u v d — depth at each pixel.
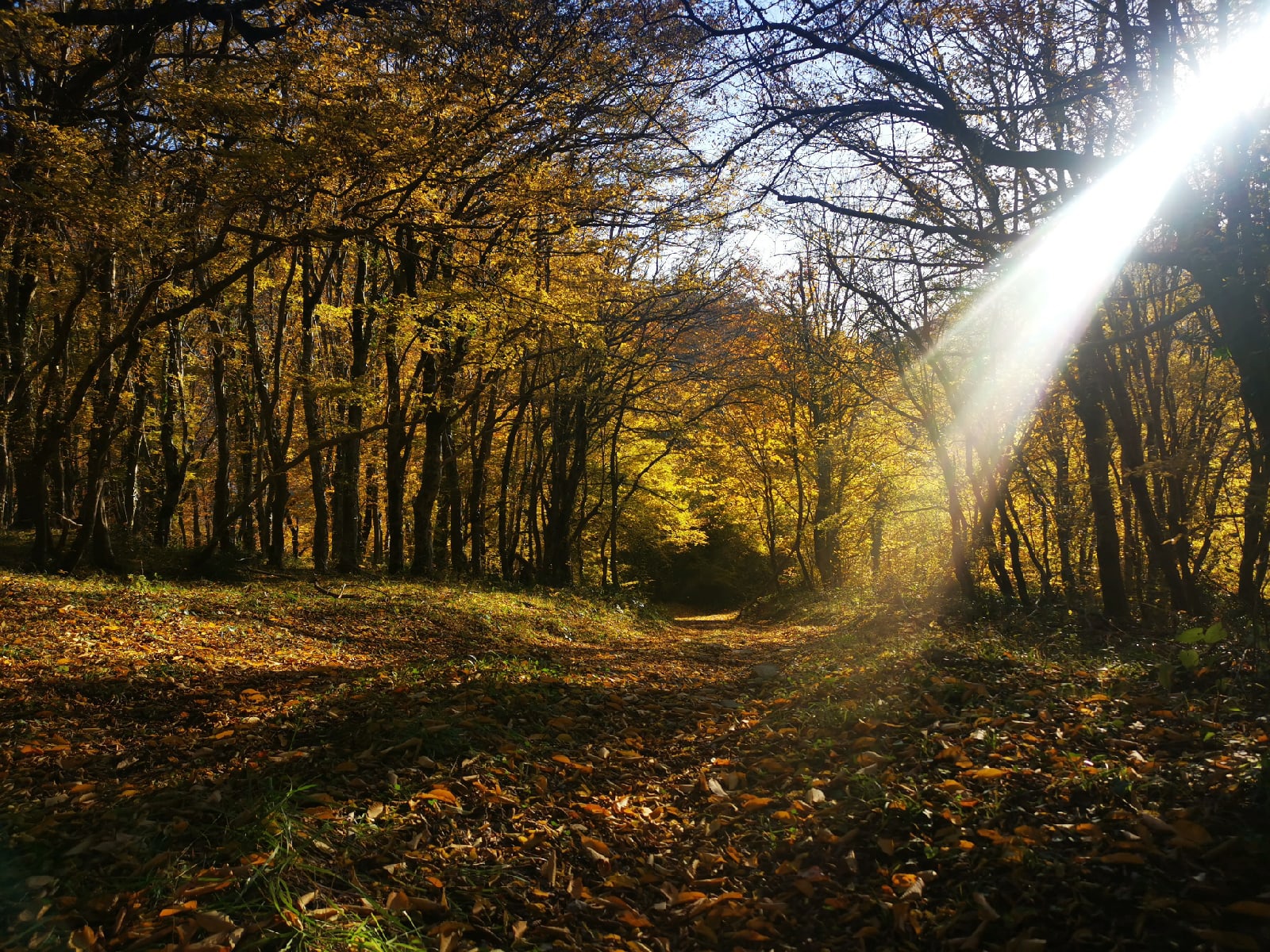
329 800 4.53
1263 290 6.21
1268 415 6.28
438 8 11.01
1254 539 12.10
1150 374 14.01
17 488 20.23
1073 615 11.59
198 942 3.16
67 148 9.71
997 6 8.21
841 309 23.45
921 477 22.59
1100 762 4.62
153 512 27.64
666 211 13.22
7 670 7.20
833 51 7.53
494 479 30.56
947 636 10.44
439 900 3.80
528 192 12.26
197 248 12.45
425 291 13.70
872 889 3.93
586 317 14.27
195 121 9.74
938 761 5.21
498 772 5.37
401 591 16.59
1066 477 15.48
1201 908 3.26
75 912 3.38
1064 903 3.49
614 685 9.42
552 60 10.62
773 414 28.66
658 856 4.53
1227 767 4.18
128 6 11.66
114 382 14.57
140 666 7.81
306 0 11.03
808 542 32.12
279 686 7.79
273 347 19.78
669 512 34.19
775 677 9.95
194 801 4.54
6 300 16.17
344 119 9.55
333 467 23.73
